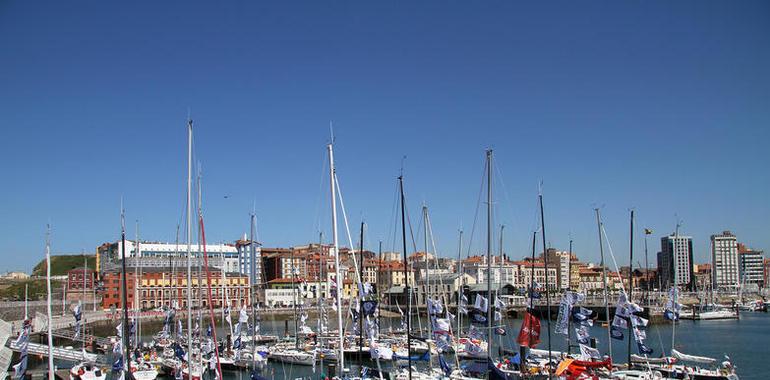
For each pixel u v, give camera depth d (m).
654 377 68.06
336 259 52.56
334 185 53.72
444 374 71.69
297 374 83.94
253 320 83.81
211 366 75.25
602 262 80.06
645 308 168.25
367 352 91.12
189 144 53.09
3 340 81.00
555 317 185.75
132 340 92.25
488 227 63.72
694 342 125.00
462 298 105.38
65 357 86.44
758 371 90.69
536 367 71.62
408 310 64.00
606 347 112.88
